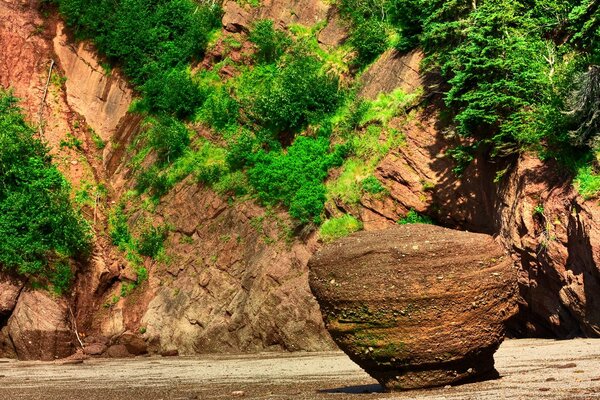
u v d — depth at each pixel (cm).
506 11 2711
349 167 3209
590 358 1505
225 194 3509
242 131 3750
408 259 1095
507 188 2600
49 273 3397
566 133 2388
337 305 1136
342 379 1570
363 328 1120
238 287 3197
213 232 3459
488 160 2752
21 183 3606
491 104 2634
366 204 3070
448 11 3031
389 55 3409
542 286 2442
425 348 1095
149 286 3506
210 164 3681
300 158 3359
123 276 3566
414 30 3338
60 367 2714
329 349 2814
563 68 2523
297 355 2650
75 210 3709
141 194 3847
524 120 2538
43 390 1730
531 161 2512
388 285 1098
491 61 2603
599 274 2139
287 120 3562
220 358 2786
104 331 3450
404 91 3219
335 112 3484
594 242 2144
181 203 3650
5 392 1720
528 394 950
